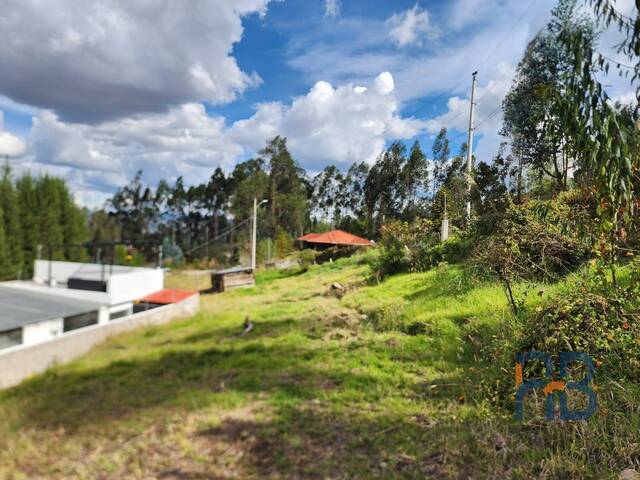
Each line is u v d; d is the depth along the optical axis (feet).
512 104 42.09
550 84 10.24
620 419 12.03
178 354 26.32
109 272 55.57
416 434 13.39
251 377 20.04
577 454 11.37
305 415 15.34
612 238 12.75
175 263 130.21
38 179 83.56
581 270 19.33
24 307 34.12
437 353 21.04
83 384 21.45
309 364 21.75
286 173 179.93
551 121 10.87
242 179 187.42
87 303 39.45
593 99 9.02
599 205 11.02
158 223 191.52
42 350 26.48
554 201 16.87
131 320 35.86
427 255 47.29
